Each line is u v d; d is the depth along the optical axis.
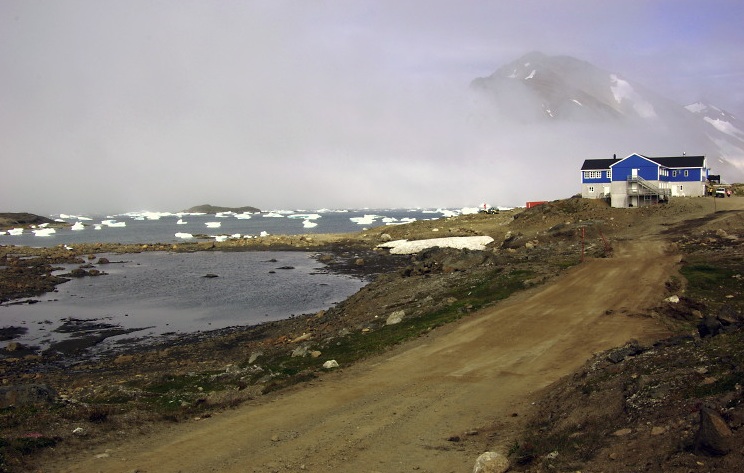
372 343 28.73
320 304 56.19
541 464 12.48
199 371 28.75
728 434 10.43
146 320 50.28
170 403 20.11
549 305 32.94
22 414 17.48
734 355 14.52
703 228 59.66
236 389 21.78
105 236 182.12
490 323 30.16
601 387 15.99
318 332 38.03
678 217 70.62
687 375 14.25
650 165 84.88
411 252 92.25
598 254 48.81
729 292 32.25
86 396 22.27
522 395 19.33
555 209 89.31
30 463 14.10
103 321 50.03
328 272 78.06
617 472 11.07
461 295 38.50
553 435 14.25
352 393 20.53
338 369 24.19
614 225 70.69
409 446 15.12
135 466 14.14
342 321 39.84
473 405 18.55
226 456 14.81
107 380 29.28
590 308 31.62
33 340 43.41
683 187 87.44
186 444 15.78
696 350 16.14
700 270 37.66
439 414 17.75
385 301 42.88
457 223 112.31
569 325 28.69
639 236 59.62
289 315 51.12
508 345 26.22
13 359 37.81
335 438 15.91
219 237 162.88
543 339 26.72
